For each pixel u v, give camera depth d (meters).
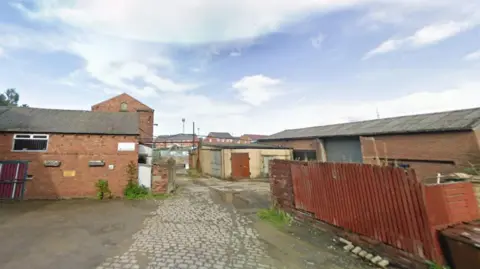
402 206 5.57
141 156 18.64
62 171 13.26
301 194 9.27
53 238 7.15
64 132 13.38
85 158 13.66
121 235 7.60
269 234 8.05
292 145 28.34
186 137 69.38
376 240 6.20
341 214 7.38
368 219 6.46
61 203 12.11
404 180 5.55
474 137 13.28
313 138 25.42
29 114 14.78
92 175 13.70
